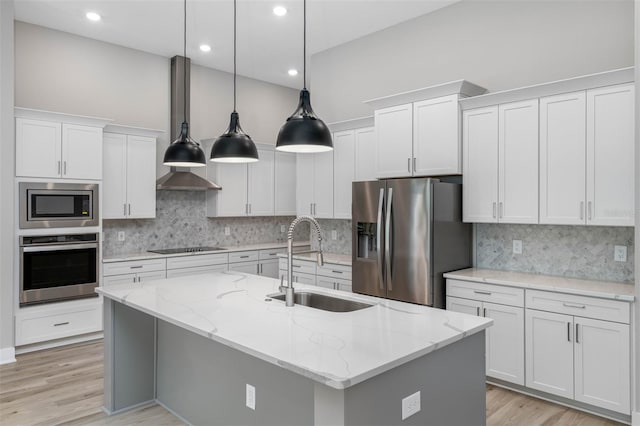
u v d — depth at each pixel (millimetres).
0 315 3812
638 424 2660
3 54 3803
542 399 3104
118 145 4777
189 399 2812
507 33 3779
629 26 3154
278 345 1753
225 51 5324
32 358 3969
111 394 2938
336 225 5297
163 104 5496
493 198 3520
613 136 2926
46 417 2885
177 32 4770
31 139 4035
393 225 3701
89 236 4391
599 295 2793
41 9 4188
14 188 3932
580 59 3381
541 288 3041
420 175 3902
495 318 3281
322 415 1557
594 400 2830
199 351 2721
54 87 4641
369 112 4883
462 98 3666
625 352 2709
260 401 2291
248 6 4164
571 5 3424
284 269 5137
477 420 2121
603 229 3264
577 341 2895
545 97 3244
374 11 4273
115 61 5090
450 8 4156
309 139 2354
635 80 2766
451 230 3678
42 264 4086
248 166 5953
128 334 3012
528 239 3645
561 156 3164
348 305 2631
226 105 6078
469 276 3443
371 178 4547
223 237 6105
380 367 1527
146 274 4816
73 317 4297
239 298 2631
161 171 5477
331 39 4992
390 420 1656
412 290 3574
